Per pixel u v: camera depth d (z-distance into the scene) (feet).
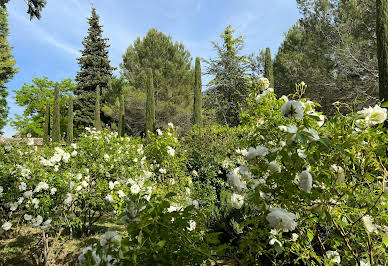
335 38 39.24
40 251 11.08
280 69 49.01
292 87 44.70
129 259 2.64
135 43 66.44
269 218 3.43
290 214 3.48
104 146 16.38
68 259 10.65
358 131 4.34
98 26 94.94
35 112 76.18
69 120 66.13
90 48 90.48
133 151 17.31
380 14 18.83
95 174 13.56
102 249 2.80
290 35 51.88
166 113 60.34
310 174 3.87
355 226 4.65
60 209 11.14
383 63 18.44
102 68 89.30
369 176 4.23
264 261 6.63
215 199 16.25
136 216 3.06
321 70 39.55
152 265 2.53
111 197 11.86
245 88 46.68
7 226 11.75
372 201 4.60
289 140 3.86
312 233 5.20
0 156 15.60
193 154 20.97
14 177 11.68
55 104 60.90
